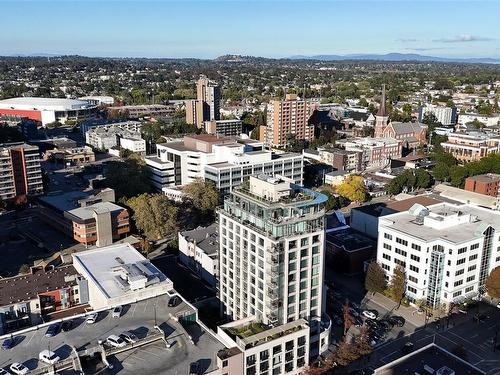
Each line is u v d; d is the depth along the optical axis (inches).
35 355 4539.9
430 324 6481.3
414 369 4414.4
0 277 7480.3
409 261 6978.4
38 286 6432.1
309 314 5718.5
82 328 5007.4
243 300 5954.7
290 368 5236.2
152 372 4372.5
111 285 5910.4
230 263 6117.1
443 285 6756.9
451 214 7460.6
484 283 7096.5
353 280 7795.3
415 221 7539.4
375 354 5807.1
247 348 4808.1
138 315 5285.4
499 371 5487.2
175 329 5044.3
